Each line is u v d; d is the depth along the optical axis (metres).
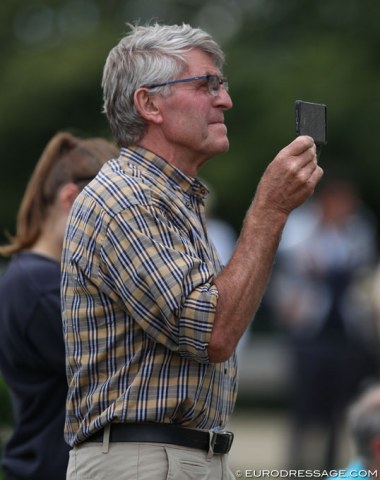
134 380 8.34
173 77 8.70
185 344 8.19
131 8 43.69
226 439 8.70
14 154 42.19
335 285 21.81
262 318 40.19
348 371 21.84
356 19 40.88
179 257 8.27
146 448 8.38
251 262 8.34
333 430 21.92
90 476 8.49
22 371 10.64
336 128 38.72
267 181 8.53
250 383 36.47
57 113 41.12
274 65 40.09
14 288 10.64
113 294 8.38
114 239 8.33
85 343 8.49
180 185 8.75
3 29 42.62
